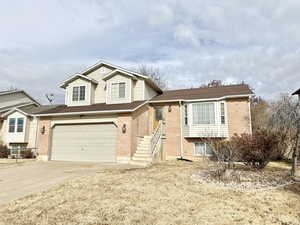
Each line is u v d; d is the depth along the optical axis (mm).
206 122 16156
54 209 5496
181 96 18109
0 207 5770
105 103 17734
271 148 10320
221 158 9758
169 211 5332
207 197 6430
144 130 16750
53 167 12305
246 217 5066
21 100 27484
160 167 11648
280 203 6039
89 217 4988
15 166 13117
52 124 16328
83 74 19094
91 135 15320
